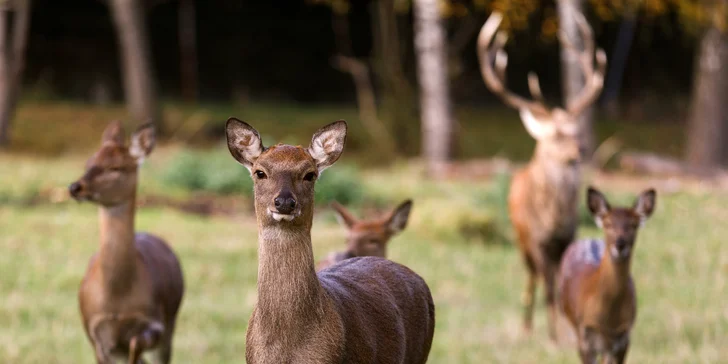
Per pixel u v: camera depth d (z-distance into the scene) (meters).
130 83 25.75
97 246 14.30
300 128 27.11
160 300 8.41
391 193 19.77
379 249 8.87
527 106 12.46
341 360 5.05
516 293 12.95
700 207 18.41
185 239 14.92
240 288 12.38
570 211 11.68
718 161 25.42
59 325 10.37
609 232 8.49
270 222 5.02
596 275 8.70
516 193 12.21
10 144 24.19
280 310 5.02
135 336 8.12
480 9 26.97
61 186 18.78
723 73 25.22
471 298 12.45
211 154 20.39
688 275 13.38
